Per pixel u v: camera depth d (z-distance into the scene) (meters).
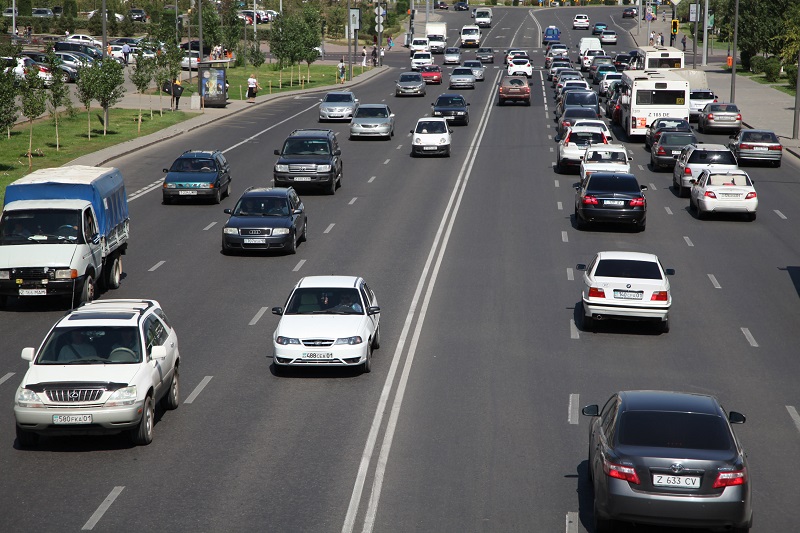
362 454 37.09
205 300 61.12
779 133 140.50
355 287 49.66
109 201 64.62
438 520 31.27
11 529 30.28
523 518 31.48
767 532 30.75
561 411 42.44
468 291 63.59
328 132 103.75
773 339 54.47
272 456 36.84
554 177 108.31
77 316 40.38
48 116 141.00
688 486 27.64
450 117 148.25
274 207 74.88
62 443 38.41
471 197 96.69
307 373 47.62
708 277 68.56
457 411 42.25
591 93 150.62
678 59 173.38
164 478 34.62
